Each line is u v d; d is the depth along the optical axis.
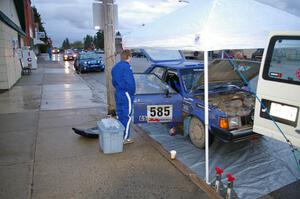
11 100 9.21
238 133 4.31
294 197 3.52
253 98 5.11
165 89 5.32
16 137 5.44
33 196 3.37
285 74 3.64
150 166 4.17
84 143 5.12
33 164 4.24
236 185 3.85
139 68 21.19
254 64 5.20
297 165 4.30
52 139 5.33
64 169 4.07
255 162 4.57
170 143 5.41
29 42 32.00
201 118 4.82
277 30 3.92
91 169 4.07
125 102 4.82
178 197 3.36
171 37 3.89
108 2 6.48
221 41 3.35
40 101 8.98
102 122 4.86
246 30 3.61
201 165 4.46
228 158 4.72
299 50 3.47
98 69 20.61
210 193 3.44
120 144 4.66
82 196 3.38
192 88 5.38
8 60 11.80
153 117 5.25
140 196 3.38
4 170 4.04
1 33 11.07
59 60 38.50
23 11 19.33
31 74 18.45
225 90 5.59
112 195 3.40
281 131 3.73
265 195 3.57
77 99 9.30
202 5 3.87
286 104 3.65
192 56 26.08
